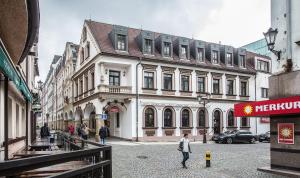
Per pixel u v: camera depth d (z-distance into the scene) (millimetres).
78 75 38562
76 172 3701
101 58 29531
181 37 36594
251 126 39406
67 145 13648
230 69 37656
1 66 6750
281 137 11836
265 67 42344
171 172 12234
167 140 32281
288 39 11672
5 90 9562
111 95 29594
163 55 33312
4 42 9180
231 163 14891
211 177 11172
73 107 41500
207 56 37438
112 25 35062
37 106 26062
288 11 11758
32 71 25469
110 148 5398
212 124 35875
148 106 31609
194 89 34875
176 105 33250
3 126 9562
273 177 11031
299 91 11047
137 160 15688
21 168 2500
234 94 38156
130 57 30891
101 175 4965
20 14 7195
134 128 30531
